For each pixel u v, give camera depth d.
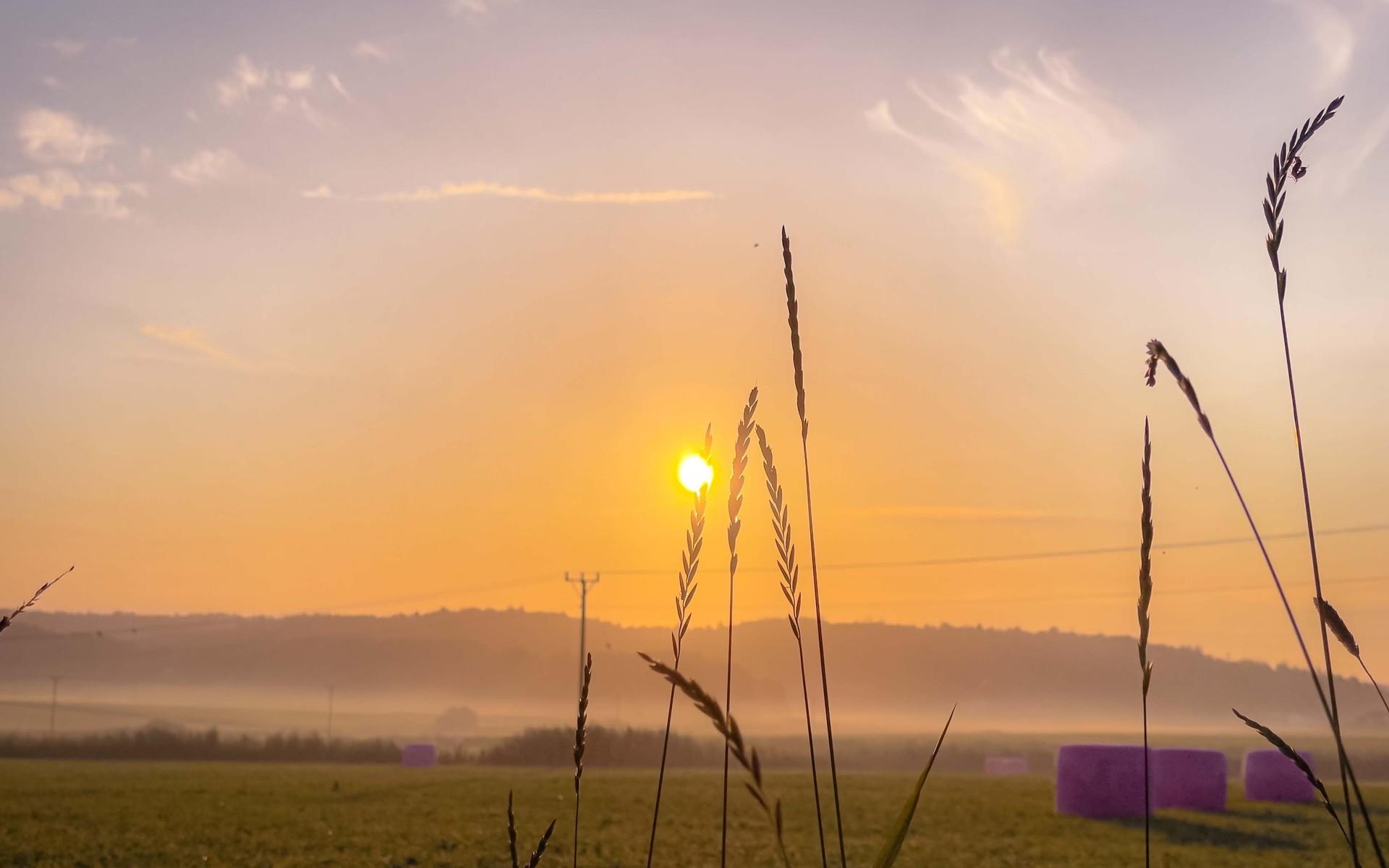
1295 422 1.94
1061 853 22.56
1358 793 1.72
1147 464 1.92
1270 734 1.77
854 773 62.91
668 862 20.53
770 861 20.77
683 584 2.03
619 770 63.47
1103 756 30.31
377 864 20.23
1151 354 1.85
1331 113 1.94
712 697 1.39
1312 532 1.88
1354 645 1.77
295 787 41.19
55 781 44.28
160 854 21.67
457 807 32.34
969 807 32.88
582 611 87.19
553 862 20.47
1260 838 25.23
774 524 2.02
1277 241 1.98
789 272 2.17
